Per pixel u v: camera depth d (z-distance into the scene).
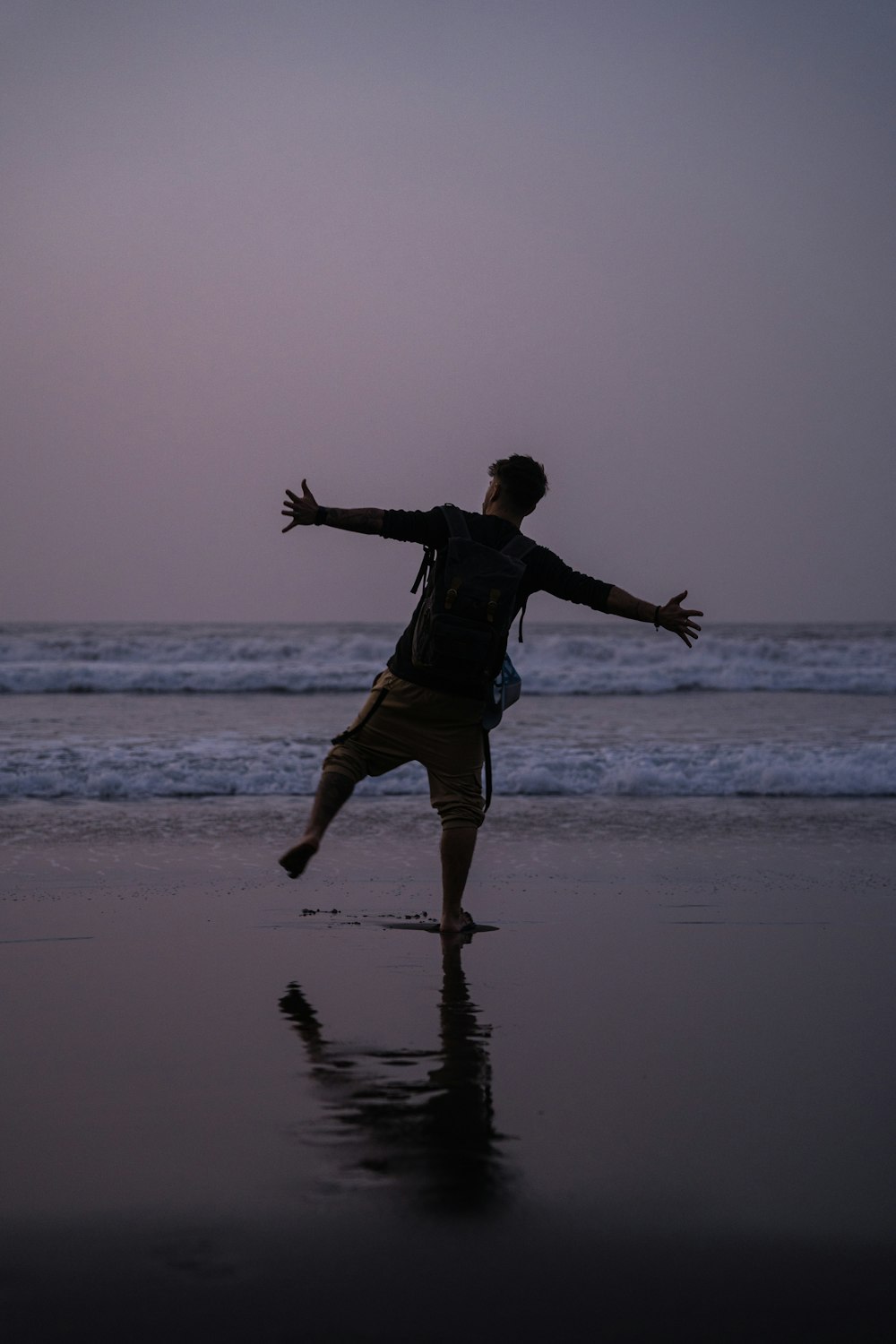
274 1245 1.63
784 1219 1.75
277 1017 2.88
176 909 4.26
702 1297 1.51
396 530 3.65
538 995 3.14
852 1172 1.93
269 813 6.77
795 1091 2.35
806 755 8.65
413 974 3.35
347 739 3.88
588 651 27.69
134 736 10.56
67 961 3.46
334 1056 2.56
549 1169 1.92
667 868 5.25
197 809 6.86
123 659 25.61
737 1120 2.18
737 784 7.99
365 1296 1.50
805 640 38.69
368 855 5.52
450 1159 1.96
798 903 4.51
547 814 6.91
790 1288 1.54
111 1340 1.39
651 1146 2.03
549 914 4.27
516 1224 1.71
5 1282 1.52
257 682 19.48
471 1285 1.53
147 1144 2.01
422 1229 1.69
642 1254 1.63
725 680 21.41
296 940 3.79
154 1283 1.52
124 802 7.15
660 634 33.12
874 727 12.84
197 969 3.37
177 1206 1.76
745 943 3.82
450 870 3.96
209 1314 1.45
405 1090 2.33
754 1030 2.81
